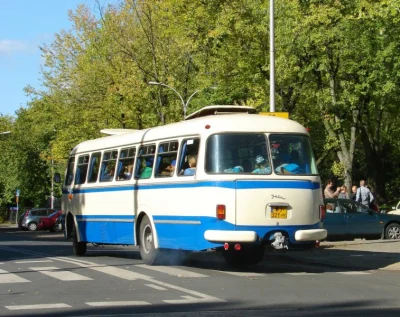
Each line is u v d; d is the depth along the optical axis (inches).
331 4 1226.0
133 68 1612.9
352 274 608.7
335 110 1400.1
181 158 615.5
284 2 1248.8
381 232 1031.6
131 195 697.6
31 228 2171.5
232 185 568.7
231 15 1259.2
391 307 418.9
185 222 601.0
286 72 1270.9
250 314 391.5
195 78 1498.5
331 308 414.6
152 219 653.9
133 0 1626.5
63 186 885.8
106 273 591.5
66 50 1882.4
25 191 2928.2
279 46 1263.5
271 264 706.2
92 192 789.2
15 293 475.5
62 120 1827.0
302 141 603.5
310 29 1242.6
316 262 704.4
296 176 587.2
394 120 1802.4
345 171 1478.8
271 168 582.9
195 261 718.5
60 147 1812.3
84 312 398.9
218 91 1381.6
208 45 1330.0
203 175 579.5
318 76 1381.6
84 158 830.5
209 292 479.5
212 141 581.6
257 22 1268.5
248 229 568.1
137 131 719.7
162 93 1594.5
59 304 427.8
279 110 1359.5
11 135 2925.7
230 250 635.5
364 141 1765.5
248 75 1310.3
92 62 1766.7
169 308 412.8
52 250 933.8
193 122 609.9
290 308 413.7
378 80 1296.8
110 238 746.2
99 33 1785.2
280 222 575.5
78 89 1772.9
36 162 2903.5
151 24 1585.9
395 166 2196.1
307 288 503.5
